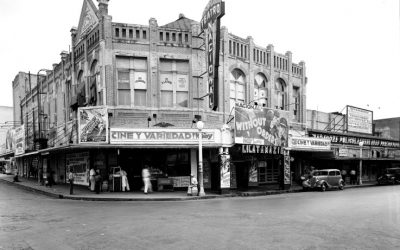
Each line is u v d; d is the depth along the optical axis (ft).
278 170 102.27
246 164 92.32
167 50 76.18
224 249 26.35
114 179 75.77
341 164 123.34
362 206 52.26
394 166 151.94
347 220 39.22
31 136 126.93
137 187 79.77
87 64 80.48
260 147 80.38
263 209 48.52
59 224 36.99
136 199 62.85
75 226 35.68
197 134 73.77
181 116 76.23
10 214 44.68
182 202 59.47
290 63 101.60
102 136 68.74
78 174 93.04
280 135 84.89
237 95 86.69
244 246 27.22
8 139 153.38
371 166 139.85
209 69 71.77
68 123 90.99
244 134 76.59
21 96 150.61
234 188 87.10
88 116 69.77
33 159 142.31
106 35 72.23
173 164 81.10
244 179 91.91
